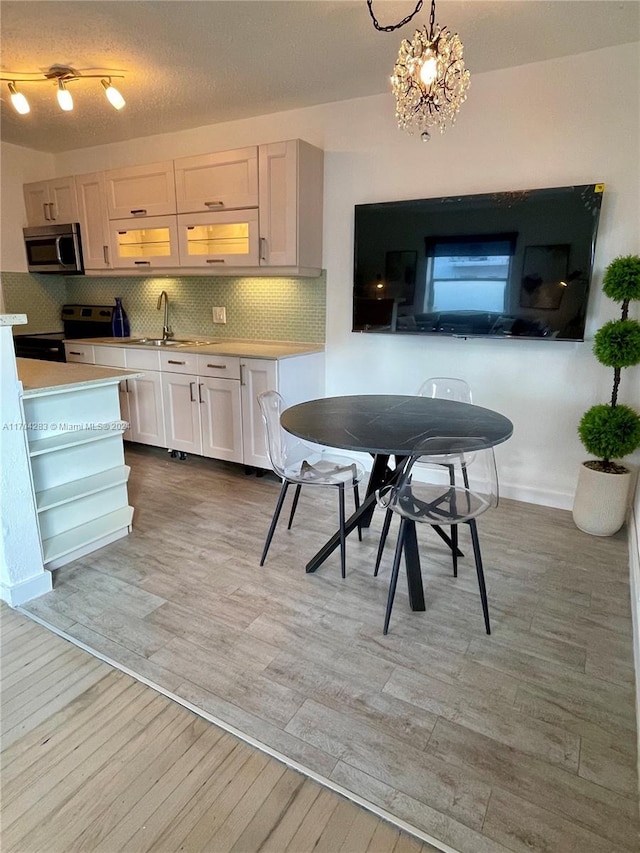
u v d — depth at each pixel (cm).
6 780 138
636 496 274
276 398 260
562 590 227
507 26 233
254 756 145
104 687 170
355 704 163
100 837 124
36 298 486
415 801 132
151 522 294
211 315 424
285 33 239
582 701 165
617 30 237
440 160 308
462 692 168
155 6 216
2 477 204
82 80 295
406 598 221
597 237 273
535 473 317
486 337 307
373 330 343
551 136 277
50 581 225
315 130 344
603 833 125
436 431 199
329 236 354
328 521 297
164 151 409
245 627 201
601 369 288
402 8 218
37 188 443
